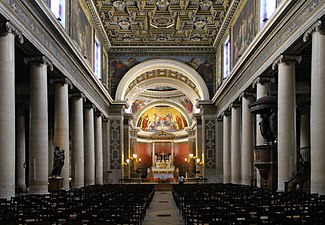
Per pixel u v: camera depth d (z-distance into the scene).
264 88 21.39
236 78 27.11
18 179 26.55
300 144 28.69
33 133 17.20
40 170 17.16
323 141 13.73
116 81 37.38
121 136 37.09
